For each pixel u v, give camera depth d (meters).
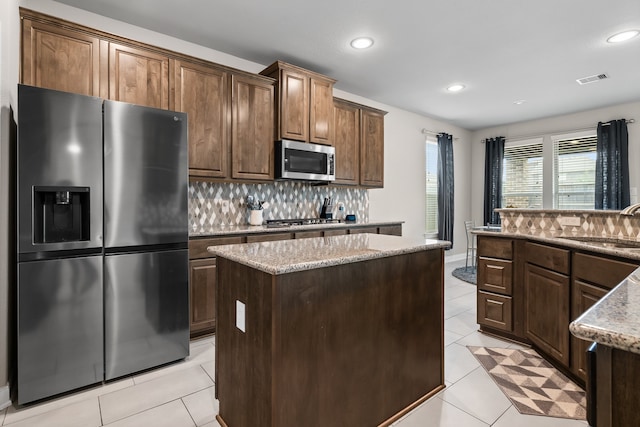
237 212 3.57
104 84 2.43
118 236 2.09
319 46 3.24
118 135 2.08
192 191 3.25
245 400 1.47
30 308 1.83
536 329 2.45
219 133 3.01
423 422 1.71
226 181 3.14
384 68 3.76
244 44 3.20
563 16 2.72
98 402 1.88
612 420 0.66
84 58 2.36
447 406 1.84
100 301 2.04
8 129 1.87
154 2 2.53
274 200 3.87
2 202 1.82
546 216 2.88
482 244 2.86
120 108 2.09
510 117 5.79
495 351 2.53
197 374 2.20
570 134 5.52
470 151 6.80
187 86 2.83
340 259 1.44
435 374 1.99
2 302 1.82
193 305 2.67
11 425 1.67
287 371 1.32
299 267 1.31
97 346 2.03
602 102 4.94
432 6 2.58
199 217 3.29
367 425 1.62
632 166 4.91
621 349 0.61
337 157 4.02
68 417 1.74
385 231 4.31
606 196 5.05
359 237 2.24
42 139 1.84
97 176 2.01
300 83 3.52
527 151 6.04
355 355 1.56
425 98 4.81
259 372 1.37
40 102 1.83
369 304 1.62
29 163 1.81
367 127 4.37
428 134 5.80
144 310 2.20
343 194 4.60
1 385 1.82
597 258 1.92
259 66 3.67
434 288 1.98
